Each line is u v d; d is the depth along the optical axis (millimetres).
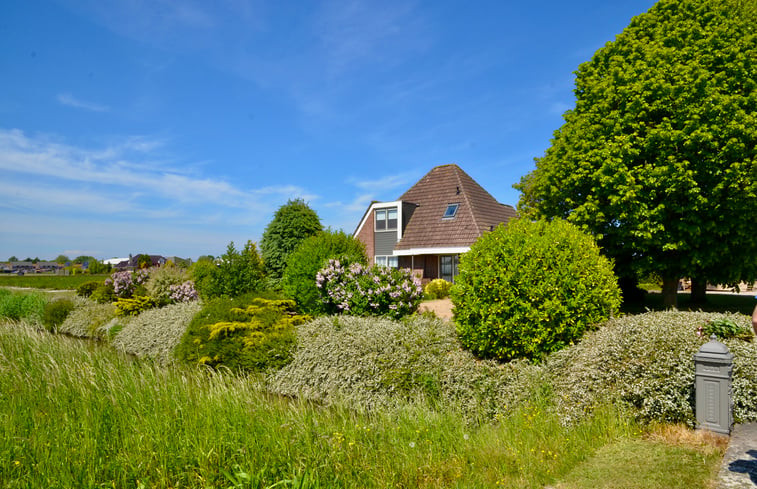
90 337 16938
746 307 15953
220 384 6699
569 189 13148
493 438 5176
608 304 7566
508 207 29750
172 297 17484
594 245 7984
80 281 50156
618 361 5953
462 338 8398
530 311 7320
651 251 12930
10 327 12531
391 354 8117
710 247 11820
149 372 7309
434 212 27812
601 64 14336
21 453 4438
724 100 10633
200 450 4336
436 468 4367
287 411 5754
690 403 5227
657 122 12039
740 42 11703
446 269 26609
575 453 4625
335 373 8250
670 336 5949
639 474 4066
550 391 6320
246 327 10320
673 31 12602
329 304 12258
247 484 3895
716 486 3736
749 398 5270
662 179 11156
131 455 4410
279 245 19453
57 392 6340
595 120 12844
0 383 6930
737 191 10828
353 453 4637
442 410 6348
